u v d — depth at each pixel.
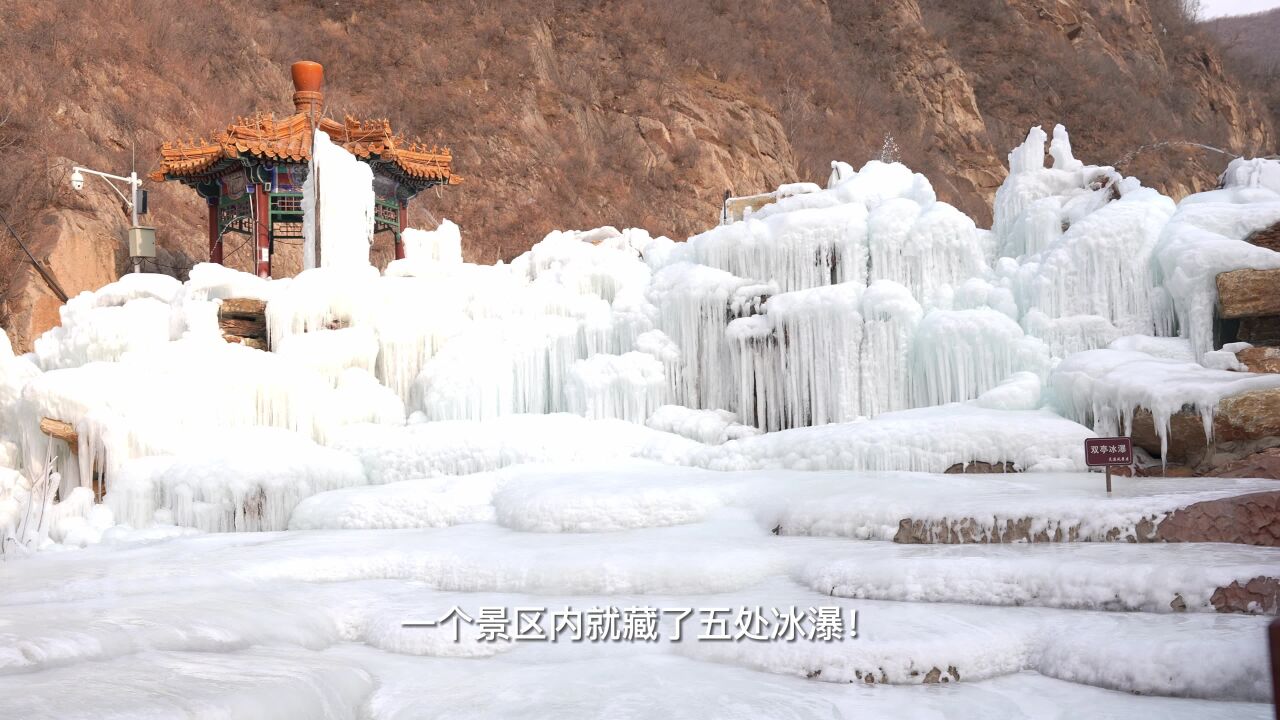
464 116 30.89
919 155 43.62
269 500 11.11
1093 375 10.00
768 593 7.08
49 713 4.24
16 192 17.89
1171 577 6.15
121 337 12.89
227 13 28.39
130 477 11.16
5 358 12.64
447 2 33.72
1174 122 59.09
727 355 12.84
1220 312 10.11
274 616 6.78
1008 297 11.62
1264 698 5.19
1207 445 9.35
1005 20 58.56
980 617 6.30
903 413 10.96
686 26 37.50
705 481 9.80
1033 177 13.17
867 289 11.91
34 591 7.44
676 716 5.12
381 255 26.84
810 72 41.94
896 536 8.02
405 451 11.98
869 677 5.80
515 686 5.75
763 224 13.19
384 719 5.44
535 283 14.45
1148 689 5.42
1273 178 11.96
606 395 12.86
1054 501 7.59
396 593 7.73
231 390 12.33
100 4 23.53
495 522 10.18
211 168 16.97
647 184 32.94
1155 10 70.75
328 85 30.36
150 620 6.16
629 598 7.26
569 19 35.97
